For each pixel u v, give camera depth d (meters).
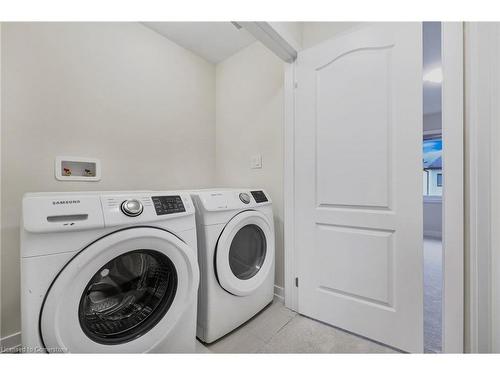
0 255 1.20
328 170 1.42
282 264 1.75
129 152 1.73
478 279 0.96
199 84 2.22
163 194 1.07
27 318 0.70
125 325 0.96
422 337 1.12
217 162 2.35
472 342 0.98
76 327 0.78
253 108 2.00
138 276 1.03
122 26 1.69
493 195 0.93
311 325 1.44
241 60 2.11
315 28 1.51
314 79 1.47
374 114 1.25
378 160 1.24
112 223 0.84
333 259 1.40
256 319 1.51
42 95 1.34
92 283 0.85
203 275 1.27
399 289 1.19
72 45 1.45
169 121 1.98
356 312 1.33
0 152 1.21
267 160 1.88
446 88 1.03
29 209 0.72
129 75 1.73
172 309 1.01
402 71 1.17
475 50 0.96
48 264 0.73
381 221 1.23
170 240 0.97
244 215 1.42
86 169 1.51
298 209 1.56
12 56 1.24
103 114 1.59
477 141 0.96
